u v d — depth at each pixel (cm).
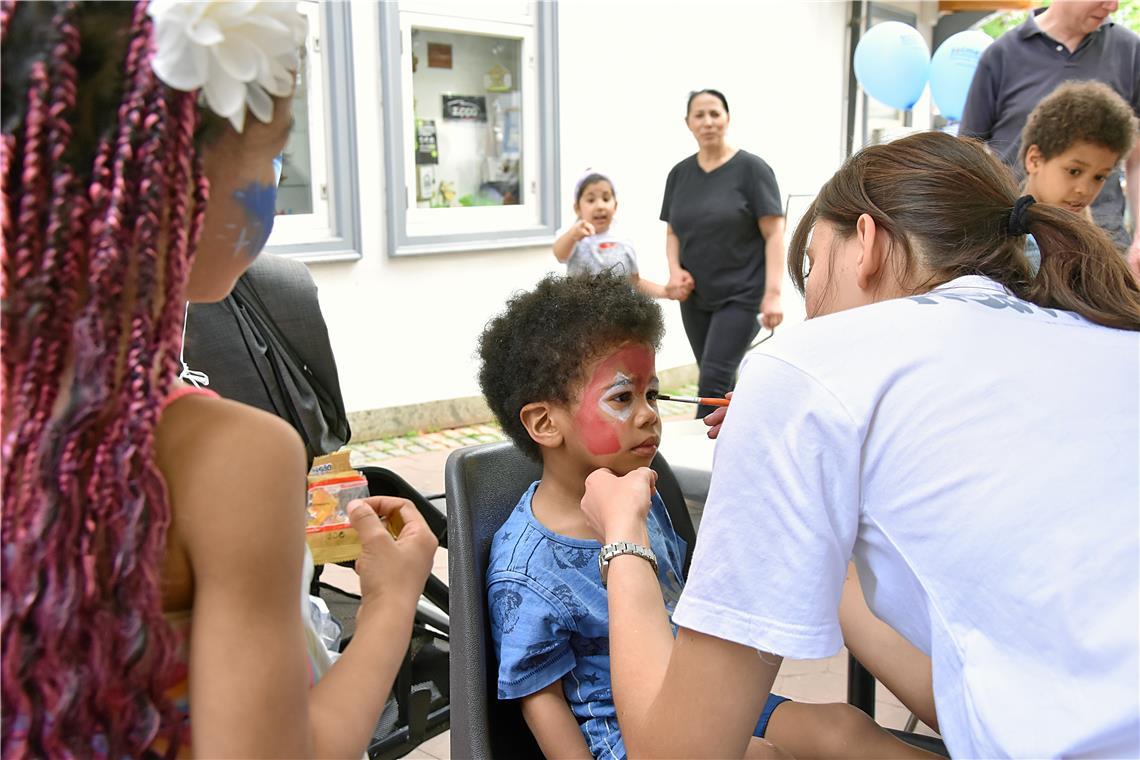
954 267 100
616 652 103
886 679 129
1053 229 98
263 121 68
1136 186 306
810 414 86
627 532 112
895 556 87
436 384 506
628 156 579
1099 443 83
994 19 931
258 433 68
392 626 85
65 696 60
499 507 140
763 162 392
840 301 106
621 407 133
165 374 62
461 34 499
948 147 105
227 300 167
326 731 75
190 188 64
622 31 564
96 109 60
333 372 180
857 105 763
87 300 60
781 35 675
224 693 64
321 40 440
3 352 60
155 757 65
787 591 86
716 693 89
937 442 84
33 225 59
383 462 445
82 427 60
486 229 514
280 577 67
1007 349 88
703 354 414
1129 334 93
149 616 62
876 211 102
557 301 136
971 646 84
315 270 455
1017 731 80
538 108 530
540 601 125
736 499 88
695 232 399
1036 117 226
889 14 805
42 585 59
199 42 60
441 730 157
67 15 59
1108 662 78
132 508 60
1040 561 80
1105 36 305
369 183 467
